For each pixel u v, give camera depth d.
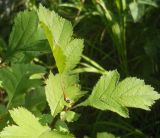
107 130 0.49
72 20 0.55
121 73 0.52
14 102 0.29
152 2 0.53
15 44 0.31
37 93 0.30
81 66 0.53
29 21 0.30
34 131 0.20
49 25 0.22
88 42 0.54
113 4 0.54
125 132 0.49
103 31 0.55
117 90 0.23
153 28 0.55
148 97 0.23
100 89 0.24
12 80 0.30
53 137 0.21
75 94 0.24
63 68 0.21
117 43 0.51
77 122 0.49
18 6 0.59
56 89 0.23
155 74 0.52
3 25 0.58
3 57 0.31
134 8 0.52
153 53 0.52
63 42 0.22
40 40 0.30
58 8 0.56
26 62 0.31
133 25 0.56
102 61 0.55
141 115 0.51
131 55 0.55
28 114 0.21
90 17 0.56
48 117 0.25
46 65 0.52
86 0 0.58
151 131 0.50
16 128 0.20
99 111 0.50
